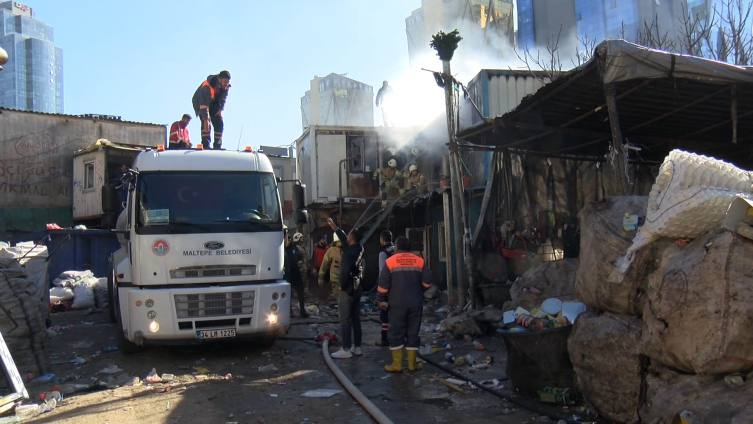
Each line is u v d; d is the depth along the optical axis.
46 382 6.79
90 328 11.05
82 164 22.48
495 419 5.10
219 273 7.86
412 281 7.08
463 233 10.67
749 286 3.42
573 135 9.54
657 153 10.89
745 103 7.89
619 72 6.11
